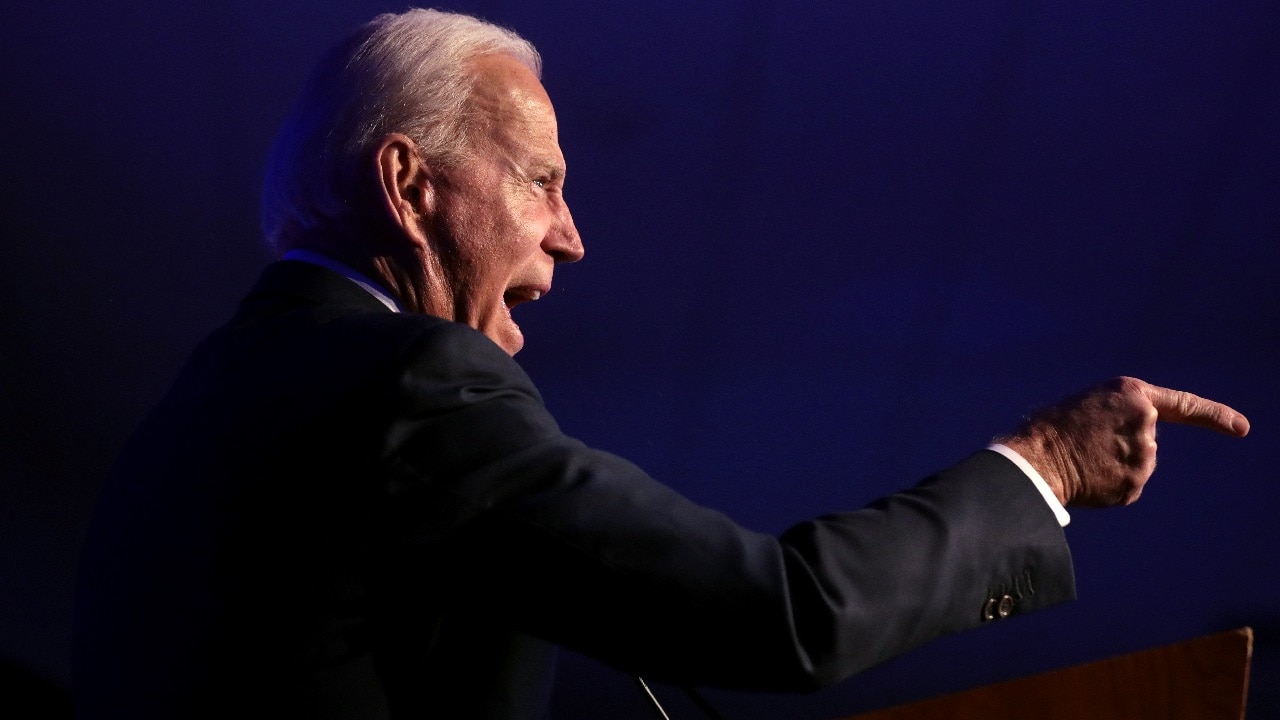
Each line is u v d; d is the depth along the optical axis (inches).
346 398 121.3
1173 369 679.7
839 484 633.6
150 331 614.5
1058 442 131.7
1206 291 684.1
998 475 128.4
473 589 117.9
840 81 660.1
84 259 607.8
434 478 117.5
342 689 119.6
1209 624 537.6
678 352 686.5
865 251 690.2
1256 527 591.8
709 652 113.5
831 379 679.1
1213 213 676.7
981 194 684.7
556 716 486.0
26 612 528.7
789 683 112.9
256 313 143.7
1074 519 605.6
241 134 608.7
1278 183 666.8
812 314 689.6
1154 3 647.1
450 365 122.6
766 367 684.1
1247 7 641.0
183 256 616.4
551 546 114.7
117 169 604.4
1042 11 647.1
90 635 137.0
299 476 120.4
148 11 586.9
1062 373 677.9
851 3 644.7
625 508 116.8
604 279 682.2
